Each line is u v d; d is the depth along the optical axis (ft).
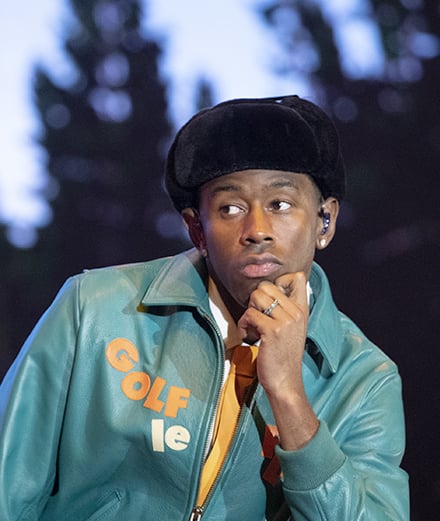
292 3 74.95
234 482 17.17
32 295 81.30
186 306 17.80
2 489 17.04
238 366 17.49
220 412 17.33
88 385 17.40
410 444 73.97
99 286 17.85
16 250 80.84
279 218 16.56
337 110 77.51
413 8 76.54
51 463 17.48
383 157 78.84
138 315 17.75
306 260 16.92
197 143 16.70
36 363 17.49
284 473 16.33
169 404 17.11
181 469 16.96
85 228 82.28
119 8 81.10
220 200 16.63
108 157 82.43
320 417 17.49
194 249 18.69
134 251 83.41
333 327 17.94
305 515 16.28
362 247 79.41
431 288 78.74
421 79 77.77
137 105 82.02
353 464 17.15
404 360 78.28
